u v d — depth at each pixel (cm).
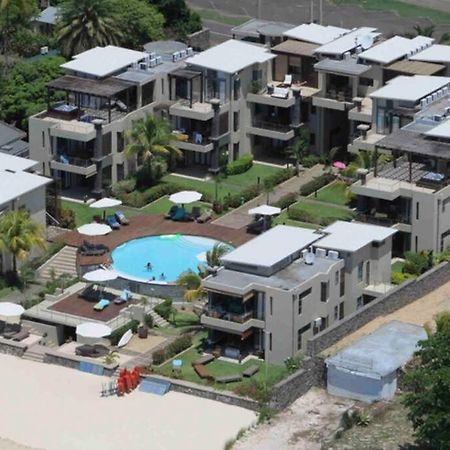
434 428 19888
